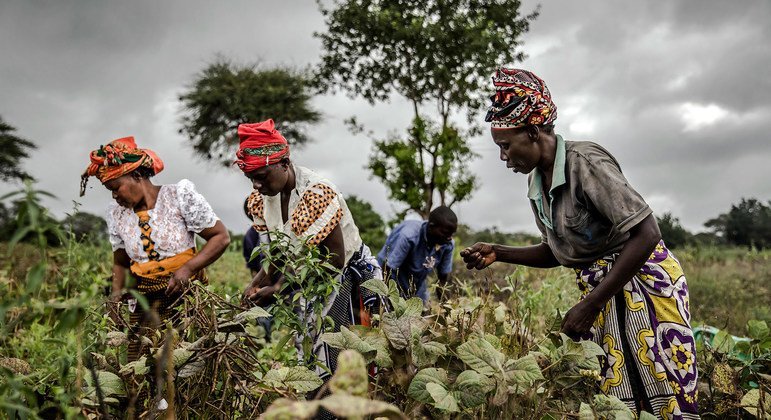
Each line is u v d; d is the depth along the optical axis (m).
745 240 37.56
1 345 2.86
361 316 2.89
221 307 2.26
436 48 20.72
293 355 3.31
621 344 2.42
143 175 3.16
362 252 3.02
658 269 2.41
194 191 3.21
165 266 3.16
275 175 2.82
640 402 2.41
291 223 2.87
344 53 22.09
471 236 14.11
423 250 4.77
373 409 1.17
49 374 1.96
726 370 2.68
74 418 1.55
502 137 2.49
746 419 2.61
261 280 3.04
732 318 6.23
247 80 34.06
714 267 11.91
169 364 1.64
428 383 1.90
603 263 2.46
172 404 1.63
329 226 2.80
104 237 5.89
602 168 2.35
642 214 2.29
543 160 2.49
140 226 3.15
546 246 2.86
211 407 2.08
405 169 18.19
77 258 2.65
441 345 2.15
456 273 7.51
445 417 2.07
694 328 3.64
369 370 2.43
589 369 2.27
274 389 2.03
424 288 4.98
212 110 33.31
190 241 3.23
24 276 4.47
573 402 2.26
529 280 5.21
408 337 2.14
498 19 22.00
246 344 2.37
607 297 2.34
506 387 1.95
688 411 2.37
